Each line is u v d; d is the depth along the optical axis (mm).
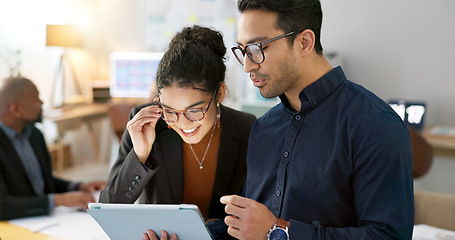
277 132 1218
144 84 4969
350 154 1026
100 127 5586
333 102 1094
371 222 970
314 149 1087
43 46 5262
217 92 1229
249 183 1286
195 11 5008
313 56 1092
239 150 1470
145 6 5223
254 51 1044
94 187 2264
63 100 5137
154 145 1377
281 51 1036
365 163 991
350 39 4062
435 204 1802
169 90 1161
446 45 3713
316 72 1104
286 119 1215
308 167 1085
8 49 4855
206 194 1492
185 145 1415
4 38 4820
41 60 5266
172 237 1107
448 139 3256
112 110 4086
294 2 1013
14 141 2158
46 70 5359
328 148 1067
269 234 1003
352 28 4039
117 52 5418
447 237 1566
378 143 971
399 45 3889
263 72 1054
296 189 1097
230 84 4863
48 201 1934
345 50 4102
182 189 1412
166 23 5172
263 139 1252
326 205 1061
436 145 3258
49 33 4848
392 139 966
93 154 5672
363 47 4027
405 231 960
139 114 1294
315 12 1056
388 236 949
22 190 2074
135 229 1116
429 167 2680
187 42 1208
